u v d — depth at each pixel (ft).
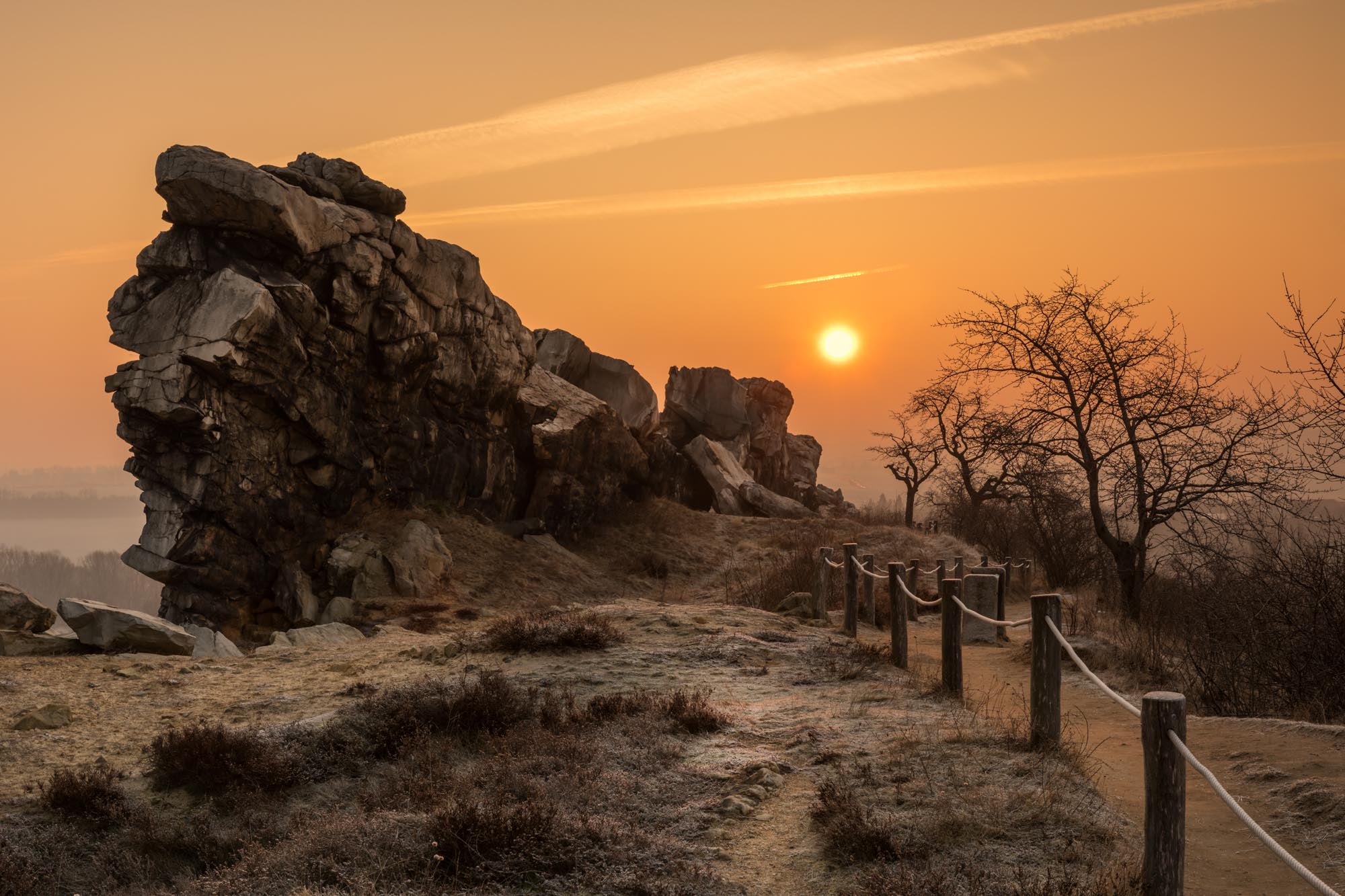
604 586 96.02
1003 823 18.92
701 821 20.61
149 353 68.54
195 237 72.13
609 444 121.39
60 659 40.78
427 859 18.65
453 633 52.80
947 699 30.76
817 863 18.35
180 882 21.63
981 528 119.65
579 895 17.37
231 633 71.05
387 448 87.56
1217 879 17.39
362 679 37.40
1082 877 16.48
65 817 24.50
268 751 26.94
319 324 76.38
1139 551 66.18
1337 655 32.76
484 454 101.91
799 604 60.39
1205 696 34.58
